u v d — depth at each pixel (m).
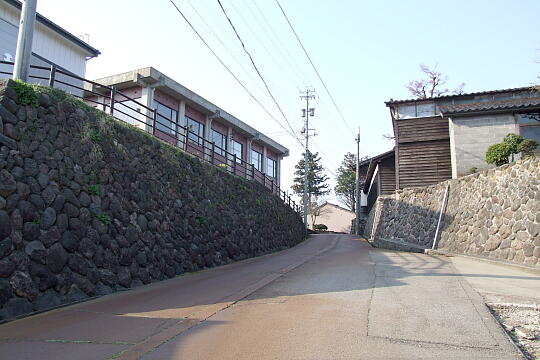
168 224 10.45
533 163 10.60
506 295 6.81
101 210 8.17
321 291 7.43
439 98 19.78
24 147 6.75
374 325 5.18
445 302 6.31
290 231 22.48
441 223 15.16
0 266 5.82
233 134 24.08
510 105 16.02
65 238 7.11
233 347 4.46
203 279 9.51
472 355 4.11
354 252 15.48
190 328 5.25
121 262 8.33
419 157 19.84
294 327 5.17
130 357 4.21
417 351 4.23
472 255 12.19
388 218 21.31
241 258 14.37
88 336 4.98
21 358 4.21
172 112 18.77
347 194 57.19
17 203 6.34
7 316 5.73
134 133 10.19
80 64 16.77
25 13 7.67
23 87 7.00
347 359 4.04
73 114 8.15
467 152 16.72
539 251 9.56
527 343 4.64
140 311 6.25
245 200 16.83
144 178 9.99
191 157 13.09
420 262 11.30
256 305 6.45
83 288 7.21
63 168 7.47
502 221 11.43
